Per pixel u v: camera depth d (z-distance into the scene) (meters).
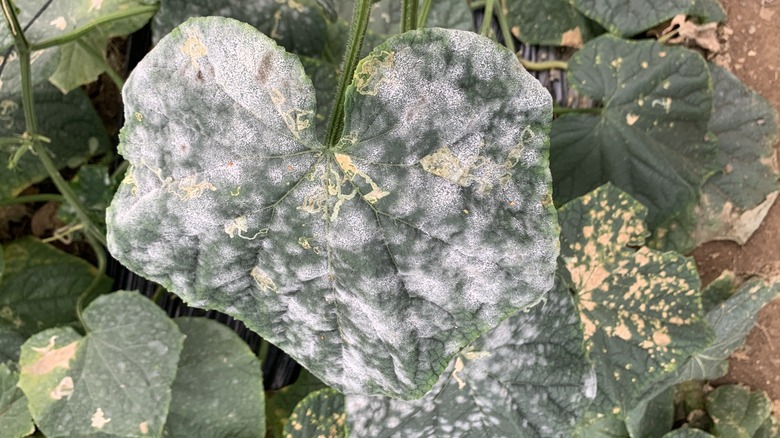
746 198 0.59
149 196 0.26
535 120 0.25
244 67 0.25
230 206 0.26
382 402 0.39
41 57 0.46
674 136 0.49
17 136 0.45
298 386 0.50
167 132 0.26
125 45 0.56
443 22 0.46
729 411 0.67
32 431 0.45
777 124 0.61
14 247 0.51
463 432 0.40
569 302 0.39
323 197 0.26
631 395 0.45
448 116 0.25
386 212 0.26
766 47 0.65
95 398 0.42
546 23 0.52
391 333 0.28
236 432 0.47
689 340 0.45
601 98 0.49
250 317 0.29
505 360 0.39
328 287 0.28
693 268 0.45
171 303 0.50
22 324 0.49
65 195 0.46
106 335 0.42
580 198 0.44
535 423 0.40
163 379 0.42
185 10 0.42
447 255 0.26
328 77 0.44
